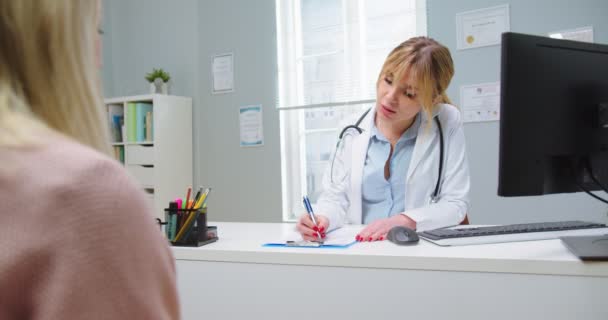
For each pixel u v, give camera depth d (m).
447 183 1.52
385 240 1.09
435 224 1.25
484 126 2.43
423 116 1.56
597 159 0.93
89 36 0.36
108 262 0.28
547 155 0.90
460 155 1.53
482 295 0.84
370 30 2.79
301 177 3.03
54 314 0.27
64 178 0.29
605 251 0.81
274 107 3.04
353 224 1.58
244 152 3.14
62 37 0.33
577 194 2.23
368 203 1.63
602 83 0.92
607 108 0.91
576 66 0.91
